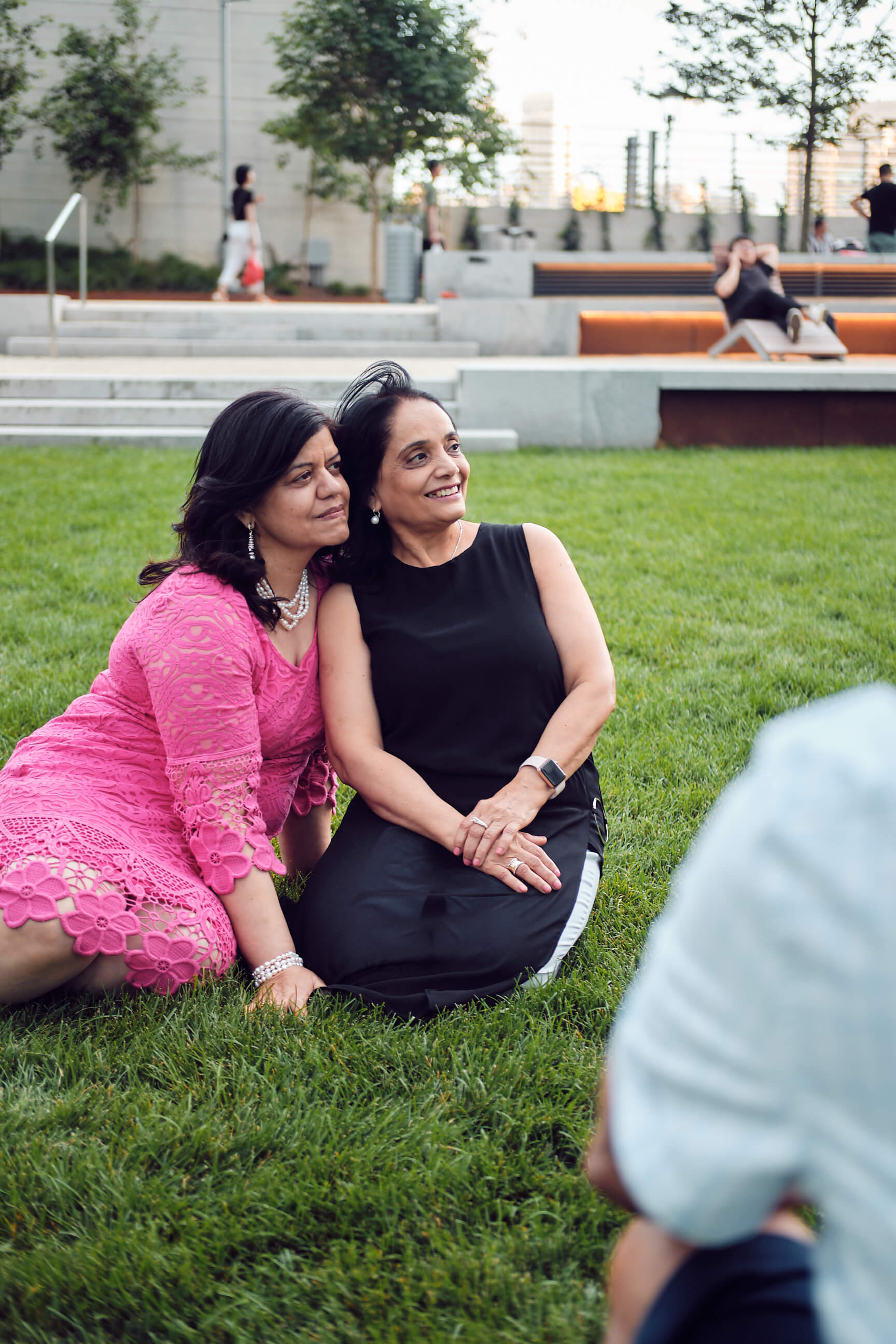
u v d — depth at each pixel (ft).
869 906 1.90
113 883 6.64
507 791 7.47
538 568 8.15
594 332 49.11
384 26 67.97
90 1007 6.84
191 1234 5.11
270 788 7.88
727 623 15.55
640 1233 2.85
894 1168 1.94
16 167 71.87
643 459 29.48
